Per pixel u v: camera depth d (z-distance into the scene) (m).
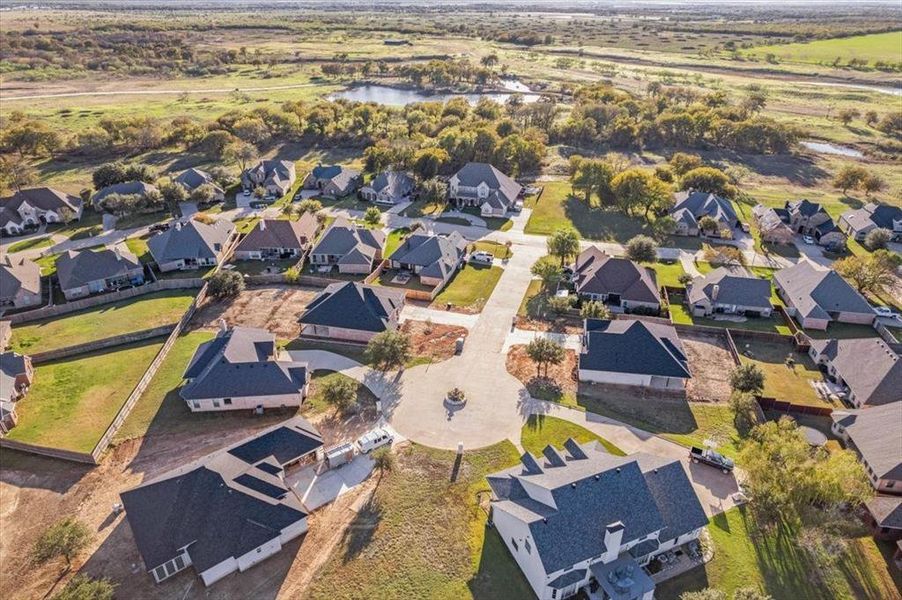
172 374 63.22
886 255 84.19
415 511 46.12
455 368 64.06
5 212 100.62
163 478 44.31
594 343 63.19
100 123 154.75
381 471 49.88
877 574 41.88
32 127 140.50
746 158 149.88
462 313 75.69
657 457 47.19
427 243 87.25
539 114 165.88
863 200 120.69
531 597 39.53
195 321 73.81
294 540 43.62
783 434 49.59
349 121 171.00
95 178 118.31
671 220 99.38
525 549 39.97
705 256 92.81
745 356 67.81
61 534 40.84
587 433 54.69
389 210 112.62
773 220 101.31
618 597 37.31
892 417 52.22
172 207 109.81
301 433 50.75
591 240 99.50
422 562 41.97
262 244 90.94
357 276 85.81
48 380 62.25
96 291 82.00
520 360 65.88
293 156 148.88
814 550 43.19
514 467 47.16
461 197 115.31
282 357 65.88
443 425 55.34
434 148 127.19
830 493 43.25
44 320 74.69
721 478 49.62
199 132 149.00
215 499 42.53
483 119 160.88
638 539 40.94
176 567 40.94
